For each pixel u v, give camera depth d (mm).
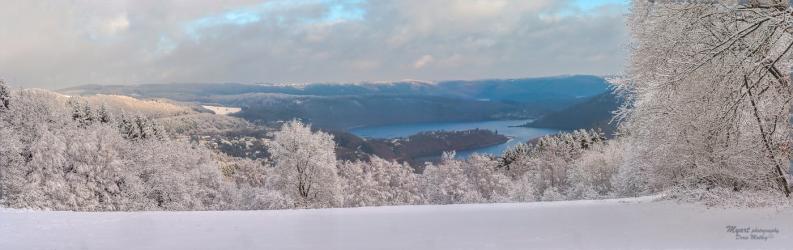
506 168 116500
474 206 23016
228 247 10906
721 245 9500
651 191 27500
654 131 18156
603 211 16438
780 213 12508
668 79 13906
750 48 12523
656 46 15086
